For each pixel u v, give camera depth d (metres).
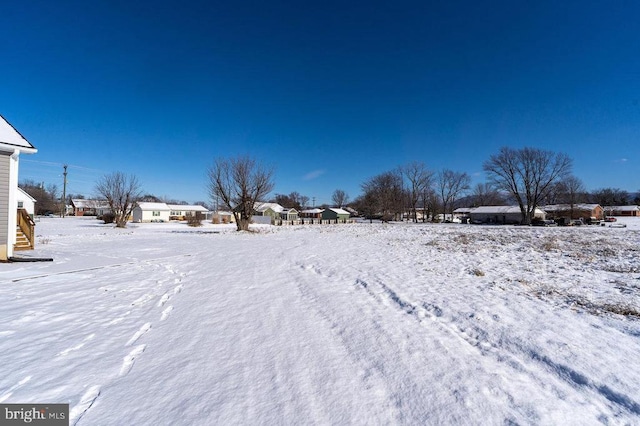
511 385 3.14
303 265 10.59
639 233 24.20
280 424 2.56
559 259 11.46
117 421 2.61
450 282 7.74
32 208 34.19
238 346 4.07
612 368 3.46
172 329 4.70
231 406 2.80
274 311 5.54
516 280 7.93
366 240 20.25
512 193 53.03
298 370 3.44
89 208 82.31
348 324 4.87
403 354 3.83
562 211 54.72
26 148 10.41
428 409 2.75
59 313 5.45
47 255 12.26
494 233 25.48
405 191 68.94
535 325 4.73
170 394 2.99
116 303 6.09
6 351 3.94
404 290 6.94
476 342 4.23
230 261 11.59
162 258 12.16
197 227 40.94
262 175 32.28
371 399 2.90
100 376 3.34
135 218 62.00
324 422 2.58
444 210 68.12
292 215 68.69
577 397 2.96
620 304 5.75
